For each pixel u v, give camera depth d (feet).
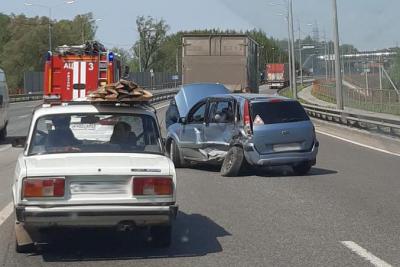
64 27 387.34
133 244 27.73
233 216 33.86
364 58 241.76
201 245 27.48
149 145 26.94
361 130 92.02
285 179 48.16
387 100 145.07
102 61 81.05
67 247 27.25
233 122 50.26
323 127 109.19
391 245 27.25
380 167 55.16
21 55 352.49
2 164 60.18
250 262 24.62
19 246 25.76
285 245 27.35
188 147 53.98
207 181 47.26
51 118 26.91
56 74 81.00
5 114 85.66
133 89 27.71
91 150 26.43
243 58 91.91
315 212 34.81
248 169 53.67
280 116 49.37
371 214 34.14
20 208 23.54
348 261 24.67
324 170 53.36
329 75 309.83
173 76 320.29
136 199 24.14
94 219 23.77
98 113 27.12
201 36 92.53
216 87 64.08
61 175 23.72
